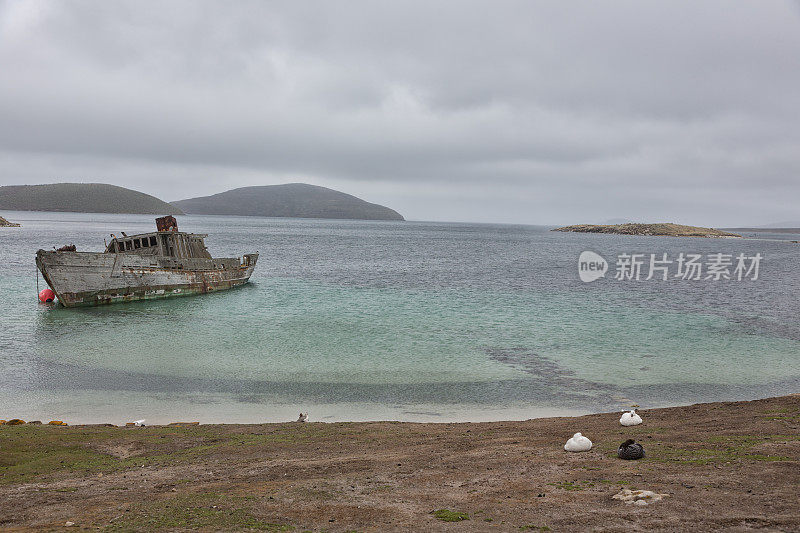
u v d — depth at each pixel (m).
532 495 11.59
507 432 18.27
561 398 24.77
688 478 12.07
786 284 76.56
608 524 9.70
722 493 10.91
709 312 50.00
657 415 20.16
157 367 29.72
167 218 59.34
